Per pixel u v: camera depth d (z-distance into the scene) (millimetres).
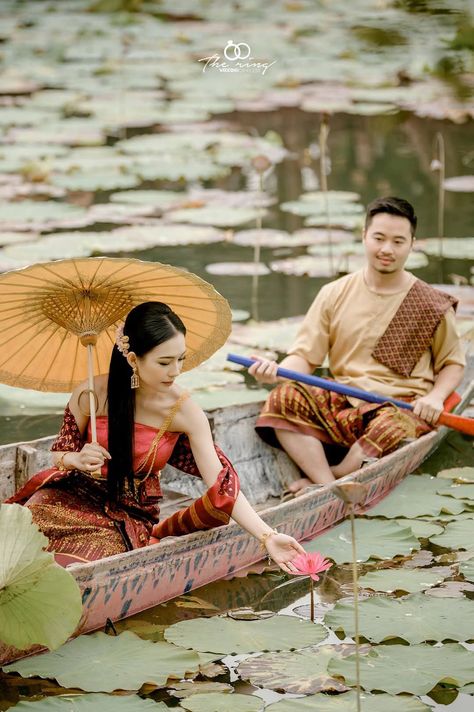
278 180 11383
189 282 4242
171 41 19000
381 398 5539
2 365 4520
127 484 4375
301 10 21531
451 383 5719
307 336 5883
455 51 16344
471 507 5180
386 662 3809
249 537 4570
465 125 13227
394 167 11641
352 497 3158
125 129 13633
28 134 13250
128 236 9383
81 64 17531
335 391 5477
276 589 4469
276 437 5664
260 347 7156
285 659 3861
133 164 11859
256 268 8273
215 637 3990
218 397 6461
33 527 3729
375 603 4234
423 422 5586
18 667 3789
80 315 4359
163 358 4191
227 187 11227
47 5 22094
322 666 3812
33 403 6566
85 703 3543
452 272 8570
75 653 3877
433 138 12695
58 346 4516
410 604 4227
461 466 5734
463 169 11477
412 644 3932
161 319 4184
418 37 18109
